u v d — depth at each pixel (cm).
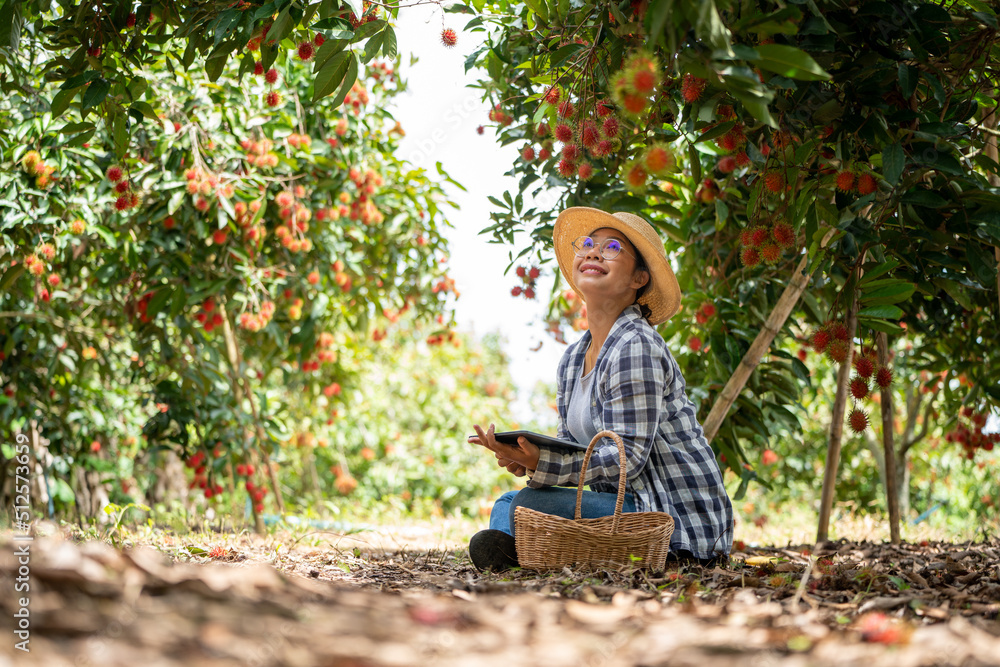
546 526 229
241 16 254
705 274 408
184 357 507
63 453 568
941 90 238
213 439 514
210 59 275
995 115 325
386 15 272
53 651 105
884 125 242
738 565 270
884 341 384
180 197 415
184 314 477
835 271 334
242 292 477
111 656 104
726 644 126
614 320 282
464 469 983
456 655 117
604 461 244
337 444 904
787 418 404
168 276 456
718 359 369
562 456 244
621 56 251
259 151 442
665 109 279
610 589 188
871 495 769
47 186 388
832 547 388
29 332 536
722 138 256
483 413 1033
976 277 286
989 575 237
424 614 135
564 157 276
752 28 198
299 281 514
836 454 387
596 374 269
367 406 901
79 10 278
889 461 408
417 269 600
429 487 958
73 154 412
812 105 246
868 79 245
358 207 509
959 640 131
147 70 411
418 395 988
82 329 551
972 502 824
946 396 451
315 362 565
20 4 282
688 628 139
